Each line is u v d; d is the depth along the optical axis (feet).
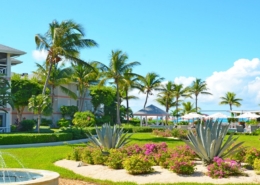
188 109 282.36
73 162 51.98
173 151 48.91
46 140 92.38
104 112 222.28
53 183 27.50
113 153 47.29
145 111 164.25
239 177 37.37
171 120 272.51
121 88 214.90
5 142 85.35
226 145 42.75
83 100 201.26
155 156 46.24
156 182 37.19
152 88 223.71
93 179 40.11
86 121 143.02
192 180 37.01
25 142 88.43
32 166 49.85
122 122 231.71
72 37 119.65
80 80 195.11
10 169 32.94
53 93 182.39
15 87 164.55
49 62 125.08
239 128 155.63
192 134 44.96
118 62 159.84
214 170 37.96
